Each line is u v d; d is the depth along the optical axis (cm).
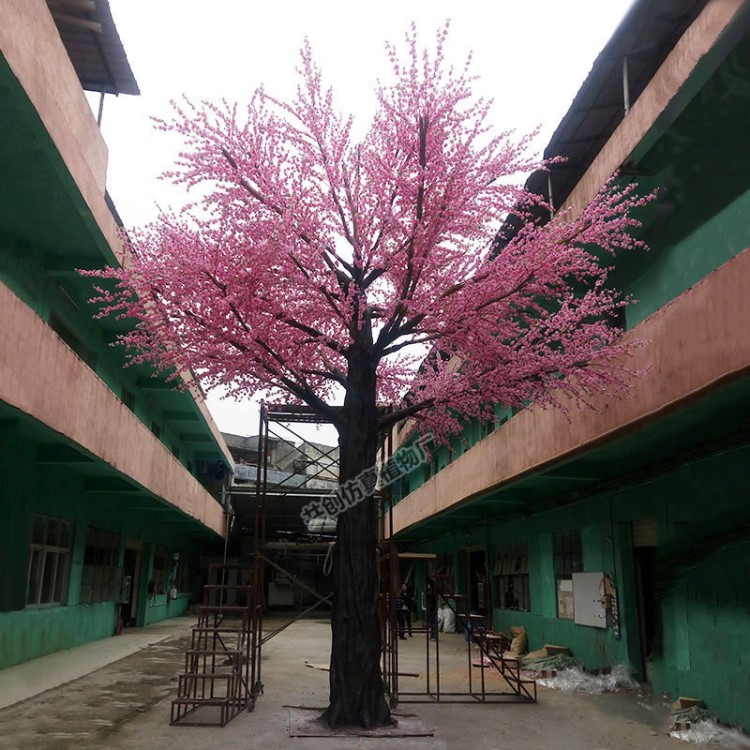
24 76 731
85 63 1123
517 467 1188
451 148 791
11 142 828
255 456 3634
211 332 806
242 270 785
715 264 849
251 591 916
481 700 928
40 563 1226
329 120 838
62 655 1278
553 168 1191
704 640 833
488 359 870
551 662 1197
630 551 1061
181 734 713
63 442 1039
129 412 1283
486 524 1781
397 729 738
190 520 2247
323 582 3303
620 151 905
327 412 855
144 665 1212
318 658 1393
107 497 1616
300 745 674
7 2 682
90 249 1108
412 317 870
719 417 789
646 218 976
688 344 719
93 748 655
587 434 936
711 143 838
